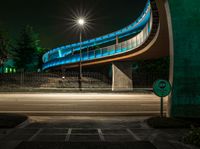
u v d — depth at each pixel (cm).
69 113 1445
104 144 663
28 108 1642
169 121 970
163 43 3008
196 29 1080
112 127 923
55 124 981
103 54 4834
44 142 680
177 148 636
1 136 753
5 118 1023
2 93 3272
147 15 4391
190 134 705
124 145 654
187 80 1076
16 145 652
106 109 1652
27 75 5366
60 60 6856
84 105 1864
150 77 6181
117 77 4912
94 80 5619
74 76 6050
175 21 1087
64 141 695
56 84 4716
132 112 1520
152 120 1002
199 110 1066
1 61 5888
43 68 8944
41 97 2612
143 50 3684
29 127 906
